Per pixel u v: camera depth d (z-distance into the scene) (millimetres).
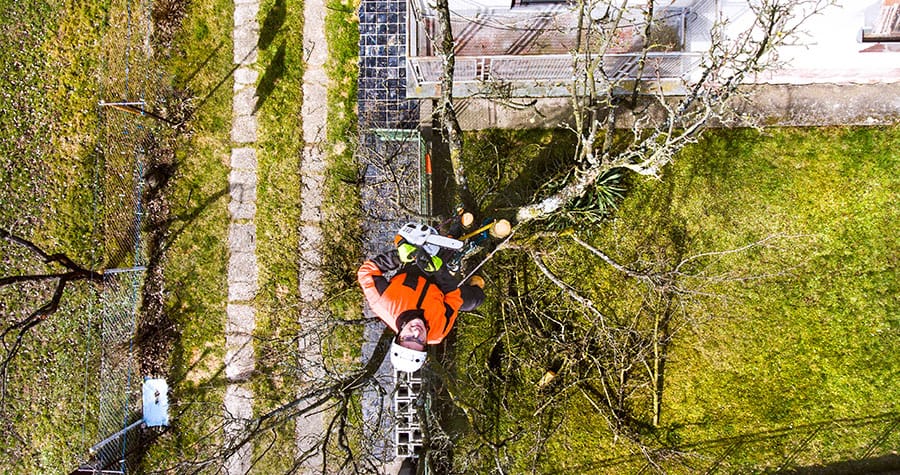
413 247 4875
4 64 9172
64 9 9109
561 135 8523
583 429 8398
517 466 8398
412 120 8609
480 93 7910
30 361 8945
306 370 8414
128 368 8773
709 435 8273
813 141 8320
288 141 8805
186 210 8820
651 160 5312
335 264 8656
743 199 8367
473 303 5418
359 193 8672
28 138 9133
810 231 8297
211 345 8773
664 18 7184
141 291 8773
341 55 8797
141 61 8898
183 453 8672
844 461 8109
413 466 8367
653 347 8281
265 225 8773
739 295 8352
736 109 8344
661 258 8305
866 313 8195
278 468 8656
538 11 7805
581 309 8320
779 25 5695
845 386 8164
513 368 8414
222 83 8875
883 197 8227
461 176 6852
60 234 9000
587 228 8234
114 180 8945
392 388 8336
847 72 7867
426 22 8094
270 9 8852
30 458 8906
